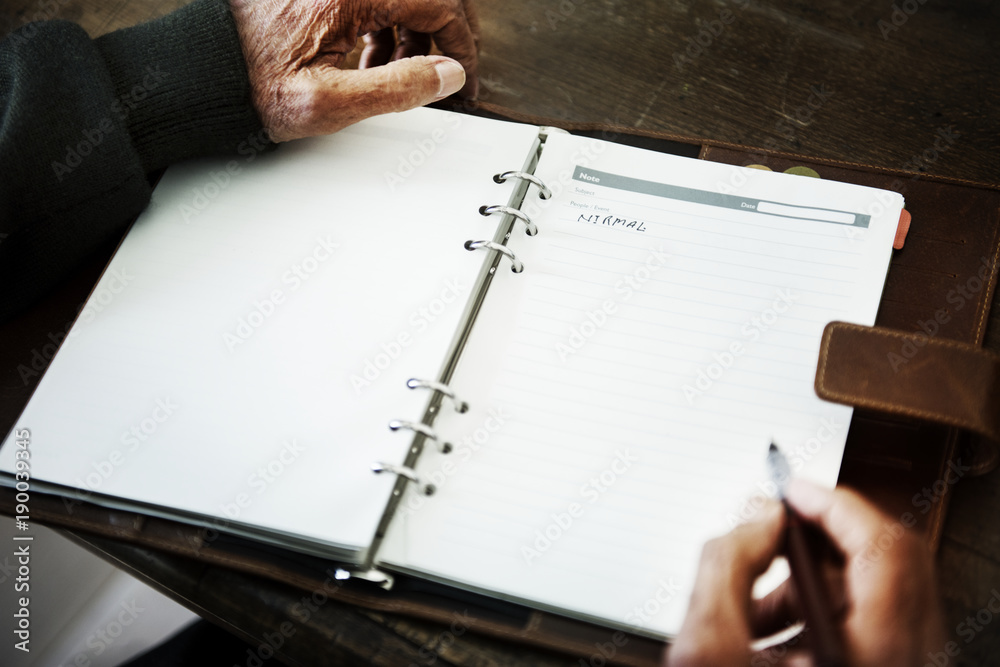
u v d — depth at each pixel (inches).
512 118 29.4
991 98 29.3
